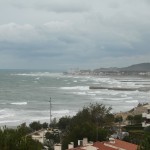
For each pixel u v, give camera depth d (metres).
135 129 112.25
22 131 36.94
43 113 185.50
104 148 56.78
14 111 196.75
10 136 34.75
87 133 75.06
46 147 74.88
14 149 33.91
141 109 157.12
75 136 74.75
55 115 176.38
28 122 153.25
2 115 179.38
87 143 64.06
